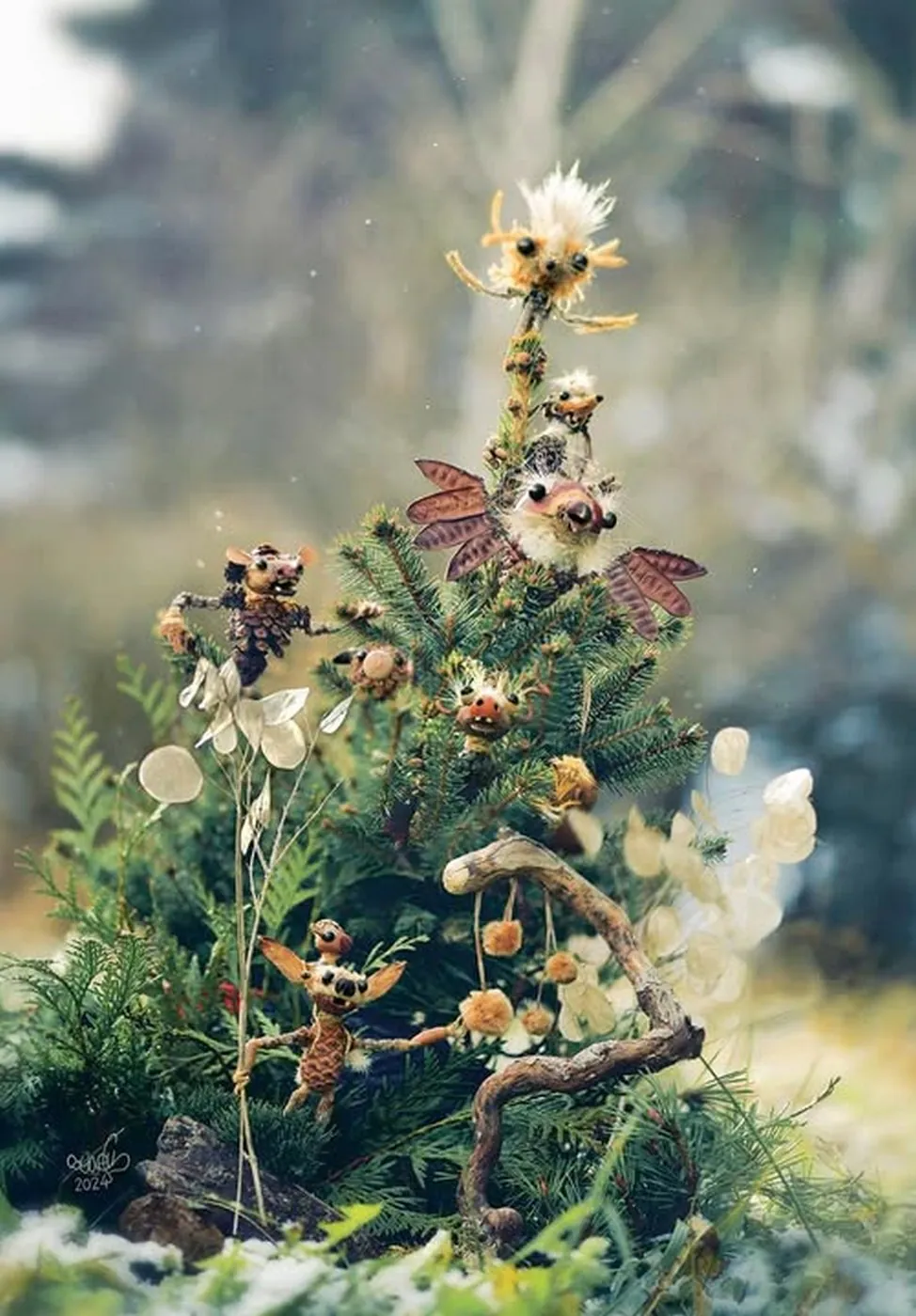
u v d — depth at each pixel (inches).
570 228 70.8
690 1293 66.9
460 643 70.4
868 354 227.6
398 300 239.3
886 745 150.3
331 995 67.1
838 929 132.2
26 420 234.8
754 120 243.0
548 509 68.2
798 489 217.9
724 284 239.5
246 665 69.5
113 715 161.8
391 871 72.1
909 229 229.6
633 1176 69.7
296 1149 68.0
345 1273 64.6
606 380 233.1
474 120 241.1
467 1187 67.7
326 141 245.0
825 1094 74.2
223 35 241.3
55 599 193.0
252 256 242.4
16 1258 64.8
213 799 76.3
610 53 241.1
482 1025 67.9
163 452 233.6
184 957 71.9
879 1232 72.2
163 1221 65.9
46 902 145.1
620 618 70.1
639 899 74.6
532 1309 62.6
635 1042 67.6
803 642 188.2
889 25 237.1
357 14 245.0
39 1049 71.2
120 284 239.9
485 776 69.9
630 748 71.0
